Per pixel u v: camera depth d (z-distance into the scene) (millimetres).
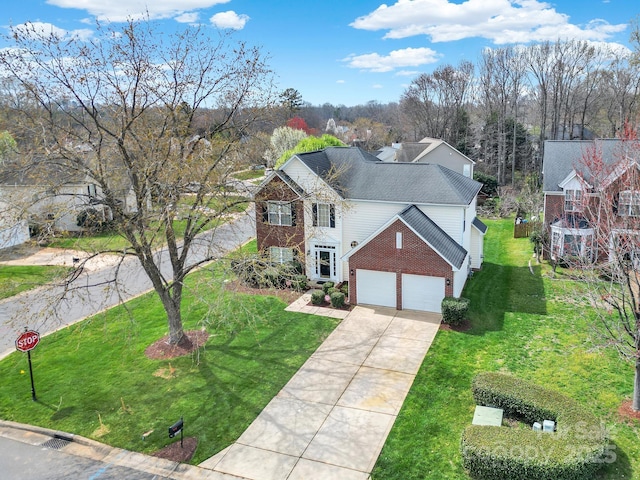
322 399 17391
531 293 26078
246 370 19438
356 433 15484
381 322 23406
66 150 17609
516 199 45688
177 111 19438
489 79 73375
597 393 16828
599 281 15703
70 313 25906
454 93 80250
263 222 29016
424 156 53531
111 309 26172
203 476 13953
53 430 16188
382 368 19297
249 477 13812
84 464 14695
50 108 17781
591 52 61500
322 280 28906
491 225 42938
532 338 21078
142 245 19297
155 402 17516
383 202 26906
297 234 28531
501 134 65625
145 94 18578
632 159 17062
